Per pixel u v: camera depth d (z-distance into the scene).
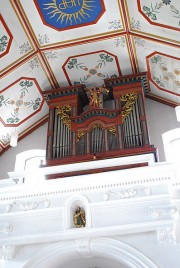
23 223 8.12
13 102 11.02
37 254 7.71
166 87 10.83
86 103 11.72
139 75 10.70
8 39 9.41
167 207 7.53
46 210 8.12
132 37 9.80
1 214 8.27
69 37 9.87
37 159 11.34
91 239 7.62
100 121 10.30
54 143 10.34
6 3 8.63
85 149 9.84
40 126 11.77
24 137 11.73
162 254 7.16
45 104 11.77
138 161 8.91
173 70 10.24
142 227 7.40
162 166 7.89
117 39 9.93
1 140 11.45
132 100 10.58
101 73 11.12
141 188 7.93
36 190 8.35
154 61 10.36
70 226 7.83
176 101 11.02
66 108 11.09
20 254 7.81
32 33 9.60
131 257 7.25
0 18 8.90
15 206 8.39
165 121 10.82
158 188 7.89
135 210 7.72
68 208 8.02
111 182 8.09
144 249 7.30
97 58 10.62
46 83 11.29
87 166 9.12
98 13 9.20
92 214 7.86
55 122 10.88
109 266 8.39
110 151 9.59
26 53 10.03
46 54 10.31
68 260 8.03
